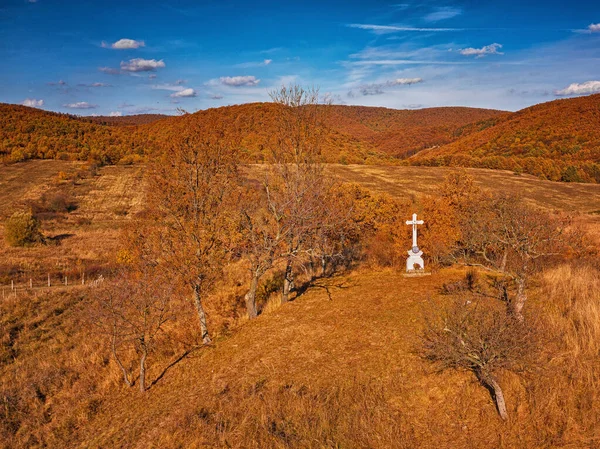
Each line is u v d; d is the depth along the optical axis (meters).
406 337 12.02
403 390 9.51
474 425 8.04
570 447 6.94
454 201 28.59
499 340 8.12
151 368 14.97
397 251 22.69
